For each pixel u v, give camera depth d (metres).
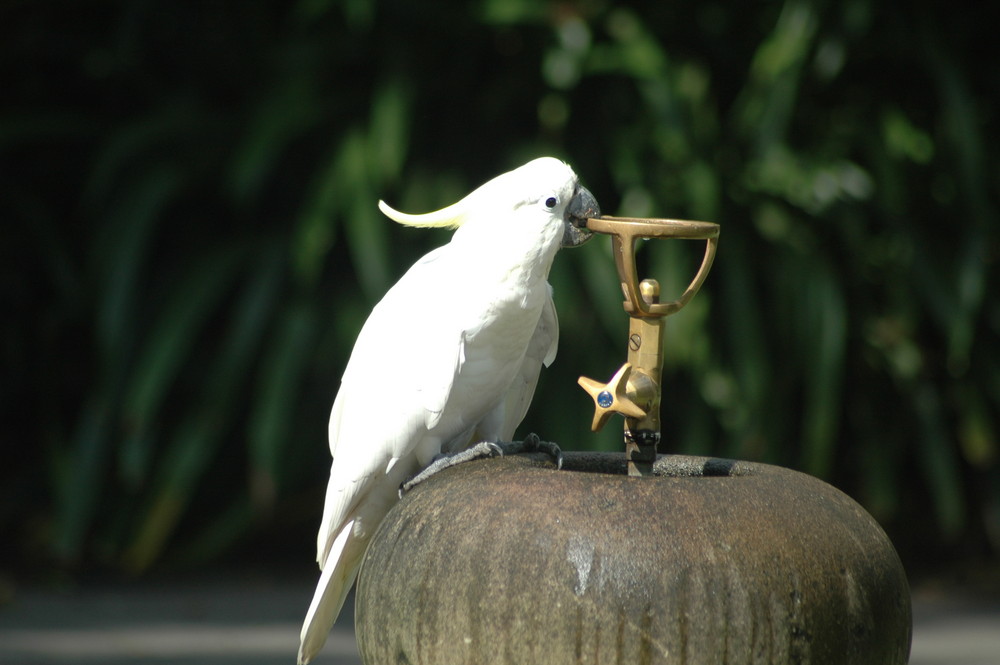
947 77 10.00
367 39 10.52
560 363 9.56
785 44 10.07
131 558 9.23
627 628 3.18
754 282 9.81
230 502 10.53
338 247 10.18
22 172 11.09
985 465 10.38
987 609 9.15
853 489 10.88
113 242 9.65
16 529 10.47
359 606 3.71
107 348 9.26
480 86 10.77
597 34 10.09
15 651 7.63
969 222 9.75
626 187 9.37
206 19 11.16
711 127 10.20
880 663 3.39
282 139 9.55
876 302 10.50
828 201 9.98
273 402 9.04
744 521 3.31
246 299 9.54
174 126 10.15
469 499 3.51
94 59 10.89
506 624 3.26
